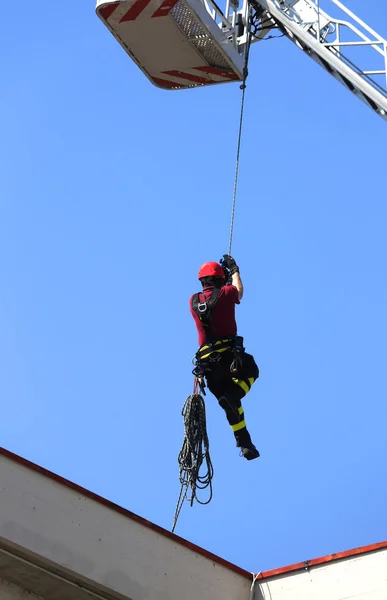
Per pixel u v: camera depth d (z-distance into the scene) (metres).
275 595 14.77
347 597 14.23
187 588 14.37
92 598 14.04
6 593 14.06
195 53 17.20
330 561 14.58
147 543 14.27
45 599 14.34
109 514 14.11
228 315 14.07
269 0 17.95
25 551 13.36
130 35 16.94
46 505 13.66
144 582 14.02
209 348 14.02
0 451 13.52
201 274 14.29
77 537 13.74
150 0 16.06
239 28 17.84
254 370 14.16
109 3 16.23
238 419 14.08
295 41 18.33
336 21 17.88
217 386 14.13
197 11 16.34
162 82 18.08
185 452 14.06
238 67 17.52
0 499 13.38
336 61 17.67
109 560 13.87
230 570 14.92
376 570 14.18
